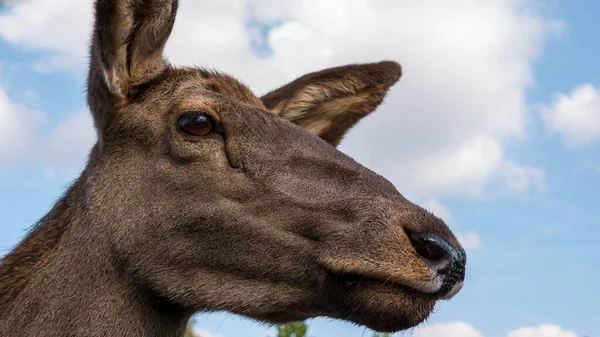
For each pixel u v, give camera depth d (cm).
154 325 194
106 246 193
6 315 192
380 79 221
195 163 193
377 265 187
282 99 216
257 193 192
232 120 195
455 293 188
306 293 191
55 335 191
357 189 192
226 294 192
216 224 192
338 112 220
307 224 191
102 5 192
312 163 194
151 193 193
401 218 188
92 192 194
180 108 194
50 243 196
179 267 192
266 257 191
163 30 197
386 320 187
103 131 195
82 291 192
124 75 195
